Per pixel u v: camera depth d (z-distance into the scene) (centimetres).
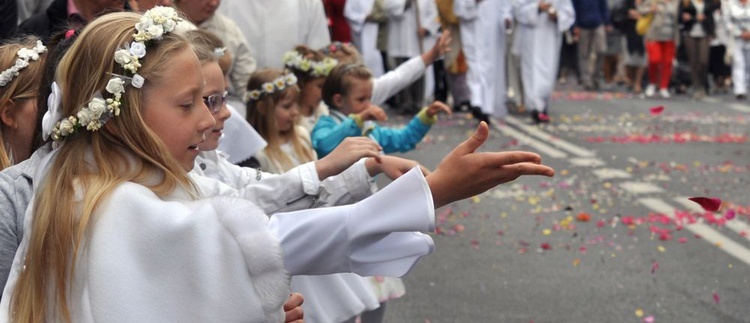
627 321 542
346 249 200
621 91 2050
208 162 332
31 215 199
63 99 205
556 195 892
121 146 201
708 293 594
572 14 1431
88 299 185
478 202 861
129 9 433
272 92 478
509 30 1595
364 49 1418
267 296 184
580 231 752
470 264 656
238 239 184
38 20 502
